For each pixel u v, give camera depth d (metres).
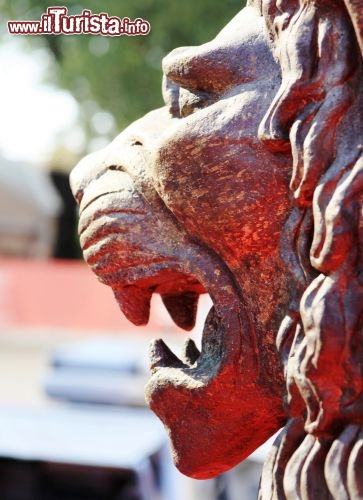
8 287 5.21
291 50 0.82
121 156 0.94
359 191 0.77
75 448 2.50
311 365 0.79
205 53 0.89
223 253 0.88
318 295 0.79
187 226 0.89
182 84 0.91
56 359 3.44
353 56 0.80
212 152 0.85
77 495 2.52
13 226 7.71
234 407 0.91
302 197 0.81
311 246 0.81
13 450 2.49
